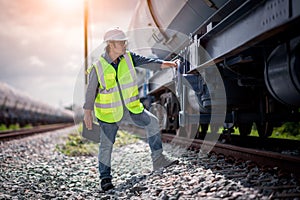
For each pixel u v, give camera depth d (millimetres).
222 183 3660
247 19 4047
